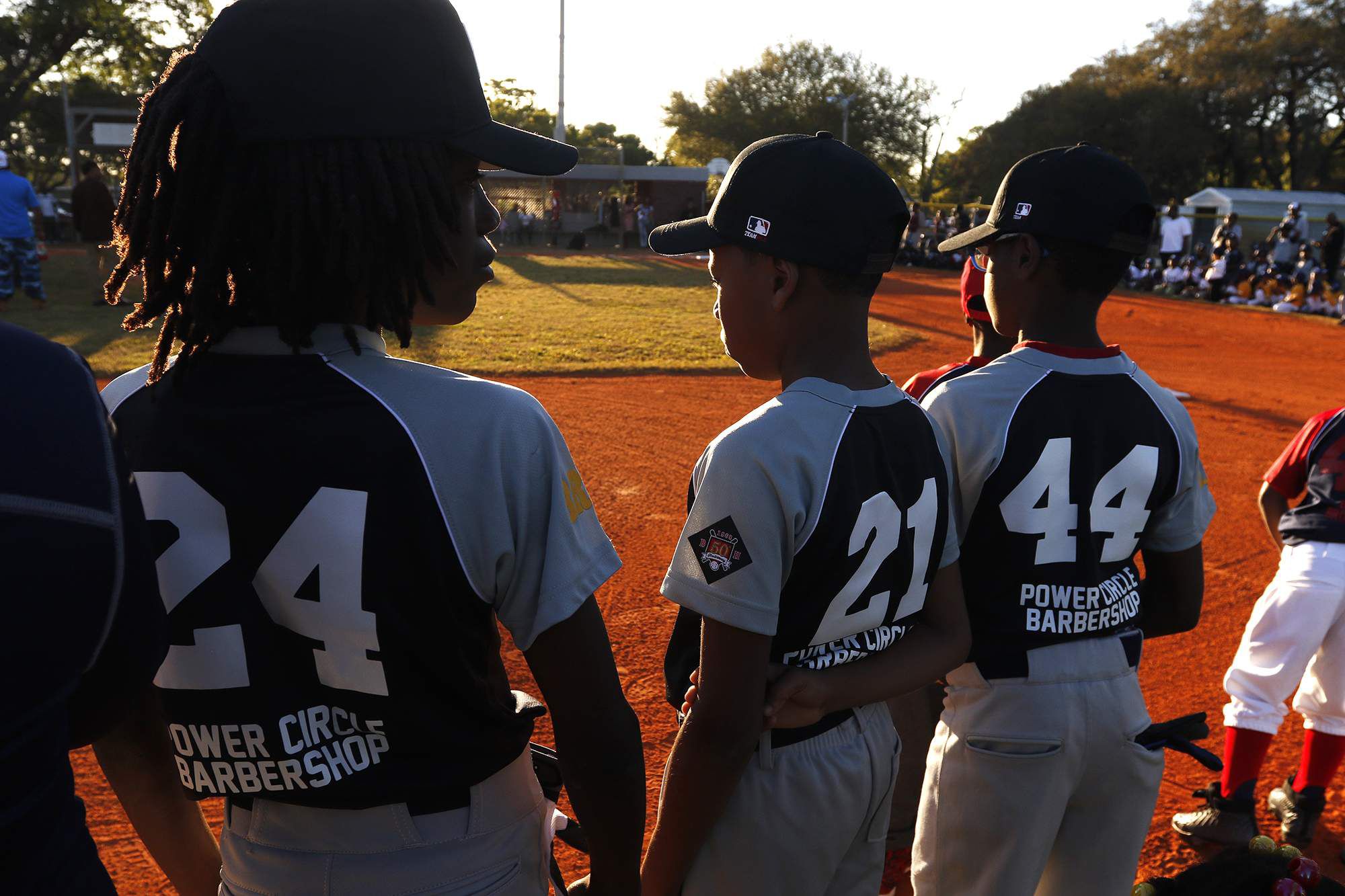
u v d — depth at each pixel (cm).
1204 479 209
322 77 113
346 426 114
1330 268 2191
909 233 2903
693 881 169
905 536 163
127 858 279
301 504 114
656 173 3494
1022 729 187
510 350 1077
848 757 168
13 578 85
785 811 163
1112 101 5253
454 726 122
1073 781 192
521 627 125
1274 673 297
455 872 124
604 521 571
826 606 157
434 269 126
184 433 117
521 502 118
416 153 118
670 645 179
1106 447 191
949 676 199
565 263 2461
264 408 116
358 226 115
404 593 114
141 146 117
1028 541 188
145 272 120
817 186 155
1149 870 299
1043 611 189
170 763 139
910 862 261
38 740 93
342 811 121
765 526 149
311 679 118
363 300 121
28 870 94
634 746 132
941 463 172
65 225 2650
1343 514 296
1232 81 4966
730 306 168
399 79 116
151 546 102
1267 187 5797
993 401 190
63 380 93
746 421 157
